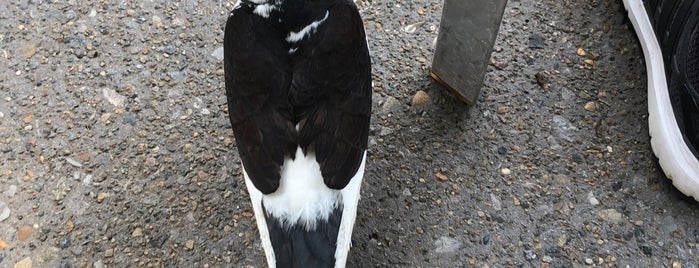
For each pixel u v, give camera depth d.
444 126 0.85
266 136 0.70
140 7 0.91
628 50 0.89
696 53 0.79
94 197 0.81
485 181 0.82
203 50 0.89
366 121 0.74
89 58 0.88
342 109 0.71
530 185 0.82
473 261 0.79
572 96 0.86
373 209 0.81
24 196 0.81
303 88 0.71
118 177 0.82
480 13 0.78
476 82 0.83
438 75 0.86
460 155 0.84
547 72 0.88
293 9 0.71
